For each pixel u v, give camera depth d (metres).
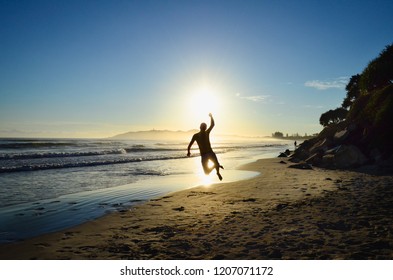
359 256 4.92
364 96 27.58
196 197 11.15
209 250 5.57
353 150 20.00
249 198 10.59
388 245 5.33
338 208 8.33
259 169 21.97
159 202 10.34
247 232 6.52
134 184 15.02
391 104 20.39
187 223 7.50
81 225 7.60
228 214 8.28
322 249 5.29
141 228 7.20
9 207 9.79
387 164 17.50
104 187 14.03
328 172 18.05
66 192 12.66
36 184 14.76
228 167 23.91
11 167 20.77
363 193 10.43
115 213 8.84
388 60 29.84
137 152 50.34
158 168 23.70
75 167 23.34
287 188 12.59
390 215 7.29
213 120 9.10
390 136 19.30
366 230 6.22
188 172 20.89
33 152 42.31
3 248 5.95
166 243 6.03
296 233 6.27
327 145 25.38
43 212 9.10
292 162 28.39
